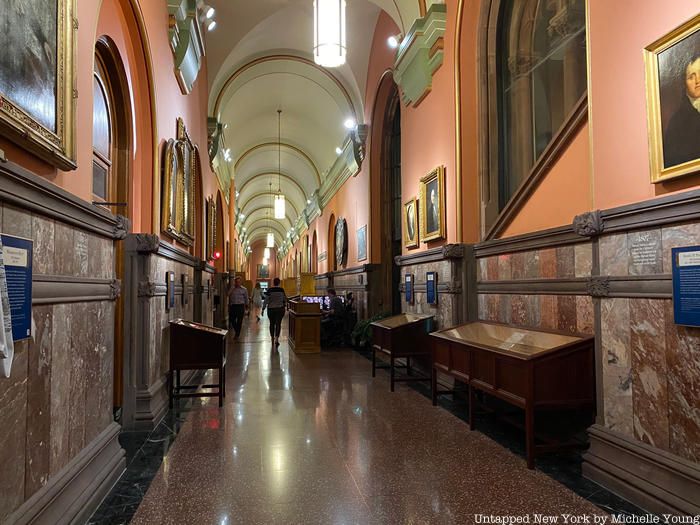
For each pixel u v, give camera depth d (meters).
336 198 15.94
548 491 3.10
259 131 17.55
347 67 11.24
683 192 2.60
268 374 7.52
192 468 3.51
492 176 5.96
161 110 5.43
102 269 3.22
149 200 5.02
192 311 7.78
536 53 5.32
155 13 5.11
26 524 2.01
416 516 2.76
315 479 3.31
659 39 2.79
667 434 2.76
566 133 4.38
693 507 2.54
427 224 6.98
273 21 10.38
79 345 2.79
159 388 4.95
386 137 11.05
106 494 3.03
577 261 4.01
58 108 2.40
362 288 11.50
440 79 6.59
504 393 3.89
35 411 2.21
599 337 3.33
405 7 7.22
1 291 1.66
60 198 2.38
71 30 2.55
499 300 5.35
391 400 5.71
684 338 2.65
